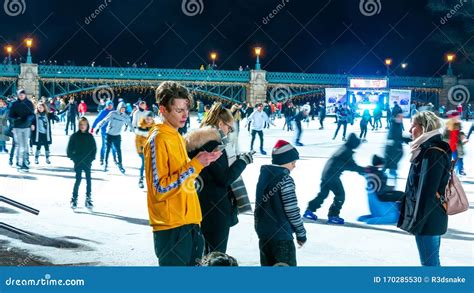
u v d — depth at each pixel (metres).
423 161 6.11
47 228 9.80
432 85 77.19
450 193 6.24
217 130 6.10
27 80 67.50
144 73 71.69
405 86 76.56
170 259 4.92
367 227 10.07
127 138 30.50
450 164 6.21
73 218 10.62
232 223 6.36
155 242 4.97
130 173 16.83
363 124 31.38
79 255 8.16
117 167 18.22
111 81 70.81
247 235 9.34
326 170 10.38
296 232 5.89
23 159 17.16
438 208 6.12
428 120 6.31
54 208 11.52
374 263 7.79
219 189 6.07
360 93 57.12
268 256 5.88
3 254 8.15
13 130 17.19
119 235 9.39
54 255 8.14
